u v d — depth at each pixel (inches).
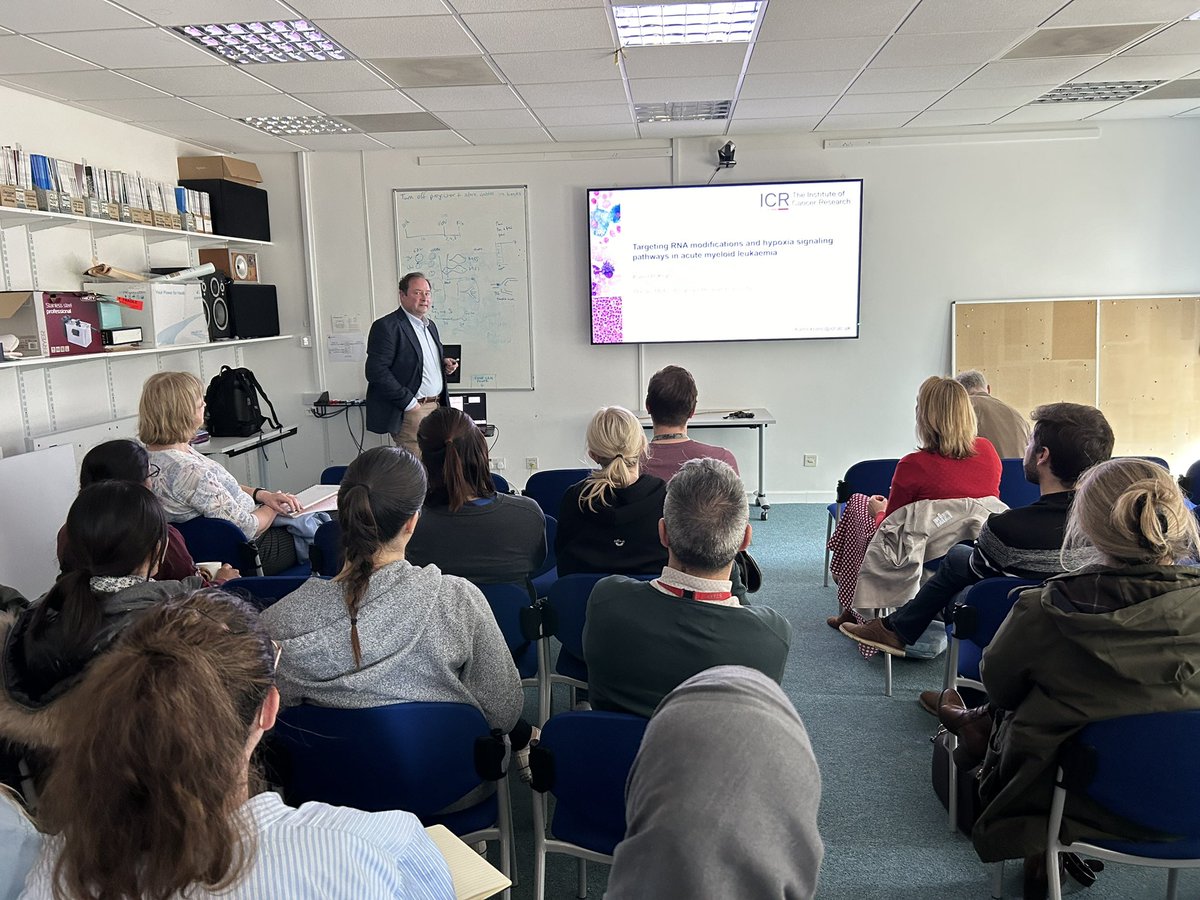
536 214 247.6
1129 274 241.8
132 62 154.9
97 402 192.4
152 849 26.8
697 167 243.1
